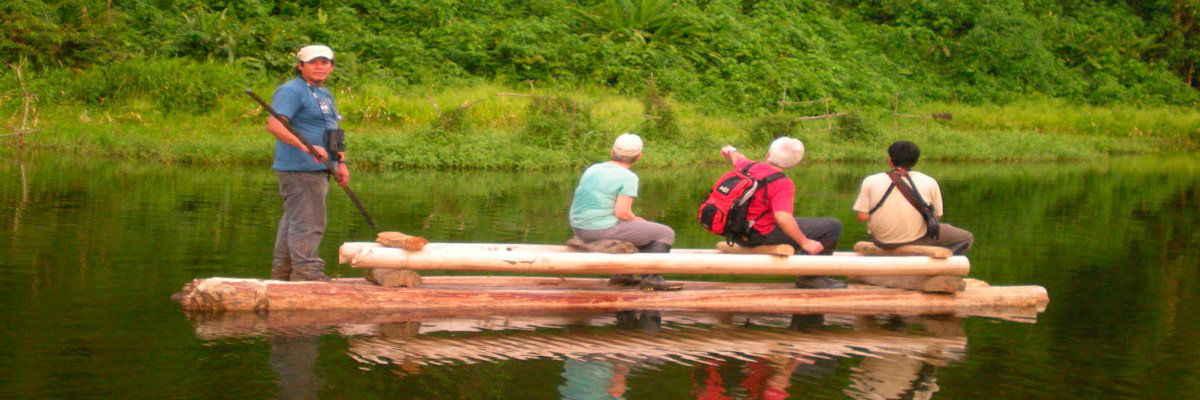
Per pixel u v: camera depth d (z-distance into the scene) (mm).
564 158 19578
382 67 28203
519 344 5852
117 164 16094
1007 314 7027
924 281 7207
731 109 30000
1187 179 19875
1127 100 39406
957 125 32406
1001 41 39562
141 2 28078
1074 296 7676
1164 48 45812
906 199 7188
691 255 6832
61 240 8656
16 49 23719
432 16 31953
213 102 22484
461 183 15633
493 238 9742
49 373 4938
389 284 6684
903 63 39188
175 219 10148
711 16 35031
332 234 9672
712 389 5047
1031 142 26094
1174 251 10102
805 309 7043
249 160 17484
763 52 33625
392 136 19578
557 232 10297
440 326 6223
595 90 28938
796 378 5285
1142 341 6262
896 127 28688
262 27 27266
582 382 5105
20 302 6371
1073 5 47812
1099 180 19219
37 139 18516
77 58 24391
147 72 22375
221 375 5004
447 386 4965
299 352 5492
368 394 4789
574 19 34031
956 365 5617
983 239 10719
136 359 5234
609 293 6902
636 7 34031
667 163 20625
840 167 21516
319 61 7066
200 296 6312
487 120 23688
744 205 6922
